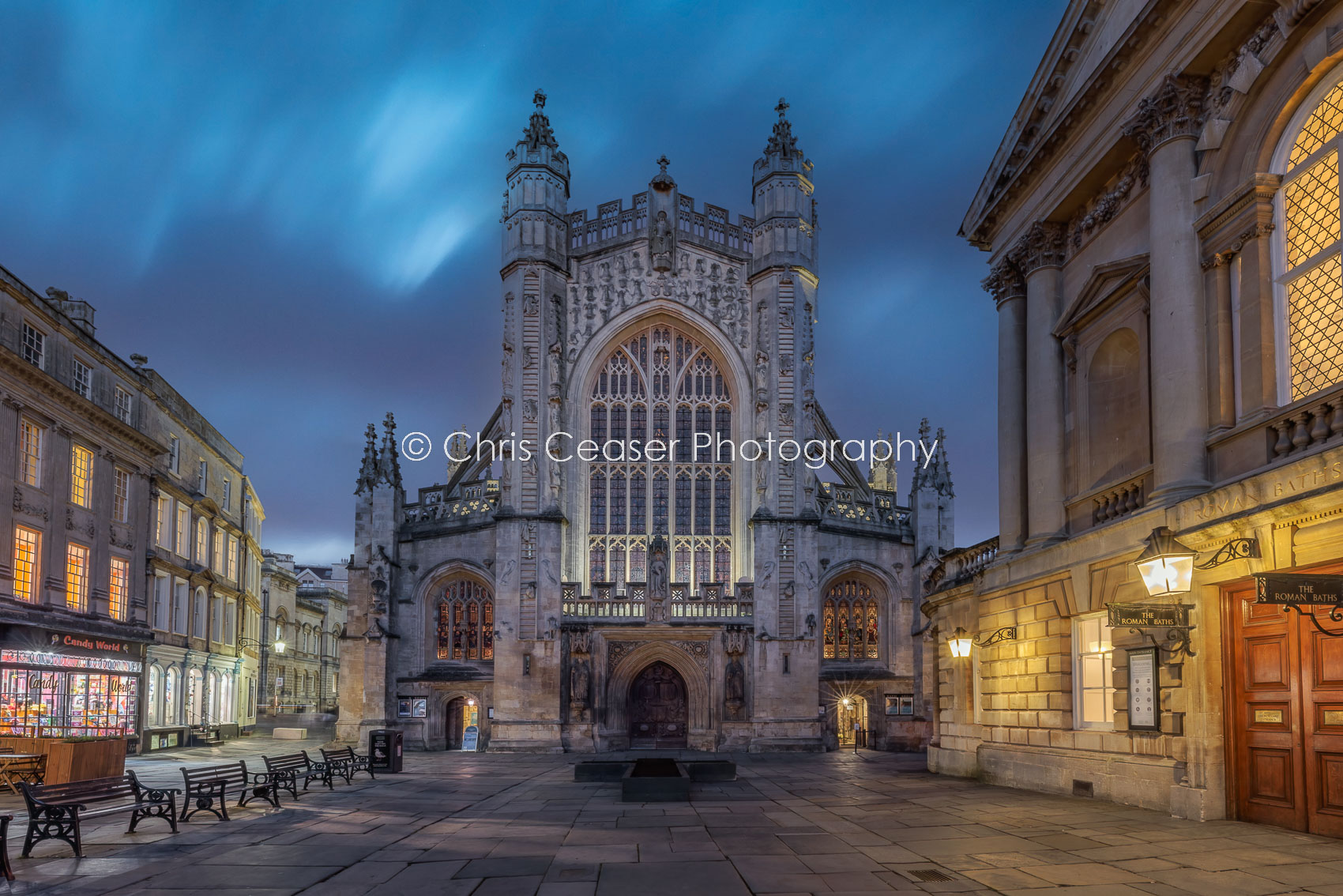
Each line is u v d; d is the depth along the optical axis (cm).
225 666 5706
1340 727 1384
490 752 4294
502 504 4531
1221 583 1596
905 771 3002
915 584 4906
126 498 4275
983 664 2544
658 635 4466
